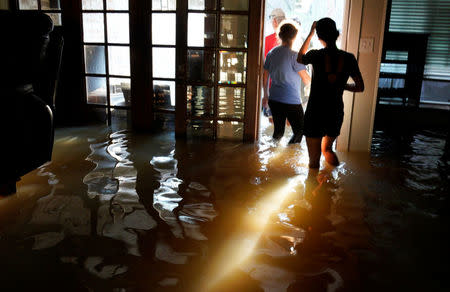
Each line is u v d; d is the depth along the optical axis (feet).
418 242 6.92
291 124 13.84
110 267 5.84
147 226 7.27
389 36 20.20
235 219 7.69
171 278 5.58
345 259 6.25
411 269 6.02
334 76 10.29
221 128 14.80
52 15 16.33
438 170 11.50
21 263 5.93
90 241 6.64
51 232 6.95
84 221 7.41
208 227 7.30
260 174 10.64
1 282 5.44
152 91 15.48
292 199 8.86
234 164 11.53
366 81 12.90
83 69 16.46
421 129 18.20
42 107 8.76
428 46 22.38
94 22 15.90
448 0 21.38
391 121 20.10
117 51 15.88
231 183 9.84
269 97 13.76
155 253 6.28
